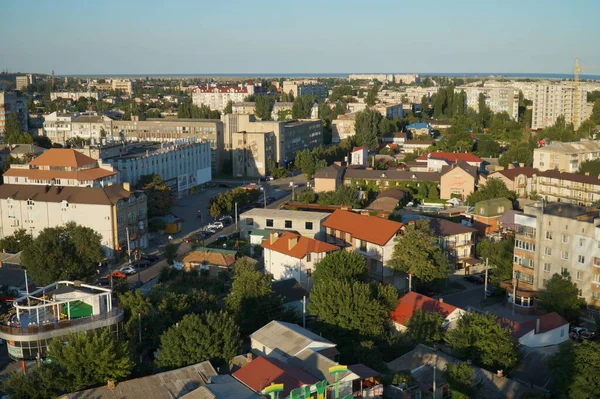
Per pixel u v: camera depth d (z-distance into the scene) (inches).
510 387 2896.2
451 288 4655.5
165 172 7667.3
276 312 3599.9
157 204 6299.2
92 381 2664.9
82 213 5378.9
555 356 2999.5
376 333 3398.1
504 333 3201.3
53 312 3228.3
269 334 3058.6
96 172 6230.3
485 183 7342.5
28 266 4264.3
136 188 6609.3
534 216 4264.3
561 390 2851.9
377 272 4466.0
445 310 3614.7
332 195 6904.5
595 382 2787.9
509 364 3125.0
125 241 5477.4
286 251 4443.9
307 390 2468.0
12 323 3137.3
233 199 6835.6
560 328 3555.6
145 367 2896.2
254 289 3661.4
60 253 4308.6
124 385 2598.4
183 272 4645.7
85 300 3238.2
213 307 3599.9
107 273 4958.2
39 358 2908.5
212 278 4611.2
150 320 3275.1
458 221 6097.4
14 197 5565.9
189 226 6486.2
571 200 6993.1
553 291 3964.1
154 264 5251.0
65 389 2615.7
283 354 2883.9
